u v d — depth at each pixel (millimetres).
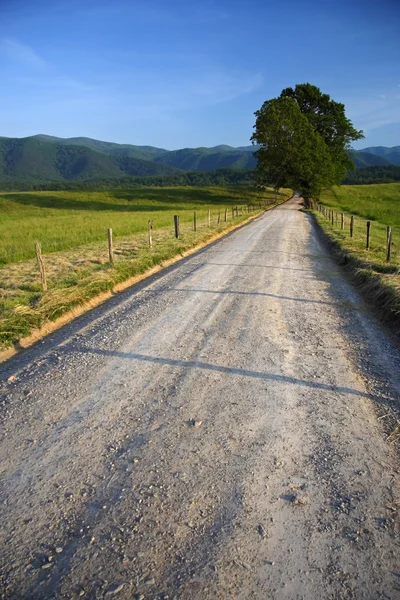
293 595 2244
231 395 4496
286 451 3514
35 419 4062
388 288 8125
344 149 64000
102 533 2662
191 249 16375
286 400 4383
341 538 2615
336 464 3344
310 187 54594
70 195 84750
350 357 5539
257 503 2912
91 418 4062
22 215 43938
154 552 2514
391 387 4668
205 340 6188
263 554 2494
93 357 5617
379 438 3711
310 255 14820
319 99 63406
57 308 7336
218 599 2215
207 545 2559
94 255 14023
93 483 3133
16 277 10430
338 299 8688
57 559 2480
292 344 6016
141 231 23891
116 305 8352
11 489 3082
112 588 2287
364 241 16703
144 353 5723
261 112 56094
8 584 2324
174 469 3283
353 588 2289
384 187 91438
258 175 59344
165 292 9336
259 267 12156
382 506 2887
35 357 5684
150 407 4262
